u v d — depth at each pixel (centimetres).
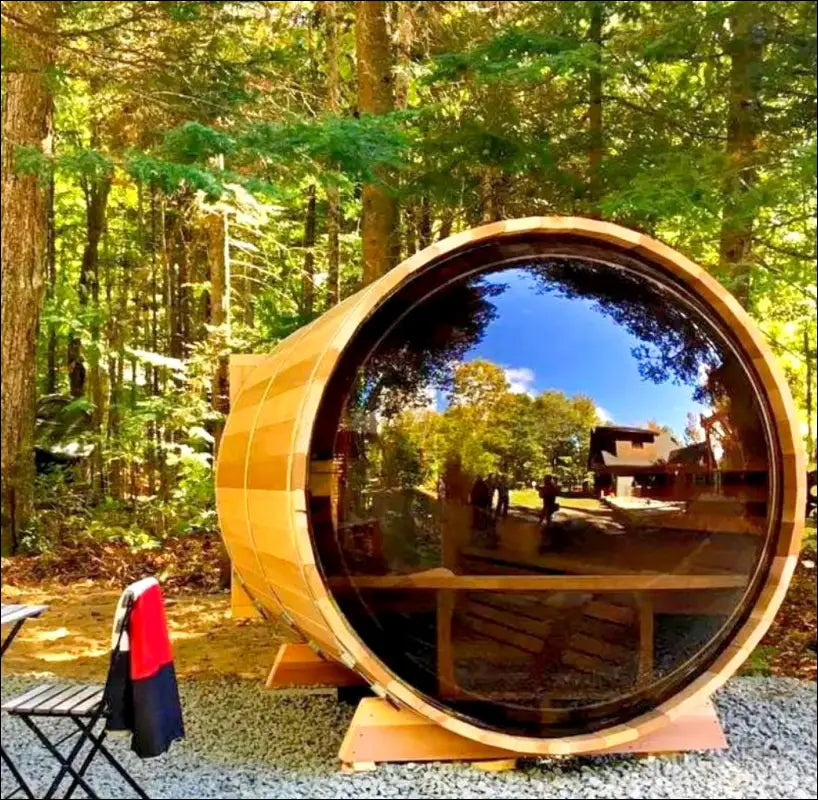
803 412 1535
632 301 494
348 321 450
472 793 453
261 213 1247
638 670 492
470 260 482
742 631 500
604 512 479
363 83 1021
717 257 1000
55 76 924
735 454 497
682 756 514
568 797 450
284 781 470
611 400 480
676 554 488
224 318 1266
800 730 562
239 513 579
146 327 1944
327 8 1238
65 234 2056
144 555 1184
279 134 800
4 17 883
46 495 1317
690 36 863
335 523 471
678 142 974
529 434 475
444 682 477
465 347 477
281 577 509
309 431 442
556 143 963
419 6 1138
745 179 894
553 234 488
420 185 969
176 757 510
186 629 845
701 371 496
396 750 487
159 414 1288
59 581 1077
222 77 926
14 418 1241
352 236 1575
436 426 474
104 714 409
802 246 989
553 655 484
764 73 880
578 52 827
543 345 479
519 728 485
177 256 1847
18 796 453
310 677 642
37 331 1277
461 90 1019
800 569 1023
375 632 475
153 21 943
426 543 473
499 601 478
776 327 1355
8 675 688
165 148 787
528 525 476
